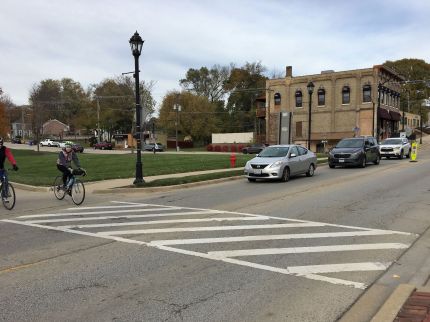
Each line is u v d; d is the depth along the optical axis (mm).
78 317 4496
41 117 88438
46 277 5793
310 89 31781
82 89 128125
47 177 20500
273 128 61812
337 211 10469
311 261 6375
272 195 13602
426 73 99000
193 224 9219
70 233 8578
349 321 4340
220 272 5918
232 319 4410
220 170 21750
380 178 17766
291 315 4488
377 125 47969
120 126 95125
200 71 99500
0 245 7707
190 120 82312
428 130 87062
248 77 96312
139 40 16281
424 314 4242
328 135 56719
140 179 16422
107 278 5719
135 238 7984
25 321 4414
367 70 54062
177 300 4930
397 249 6980
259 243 7469
